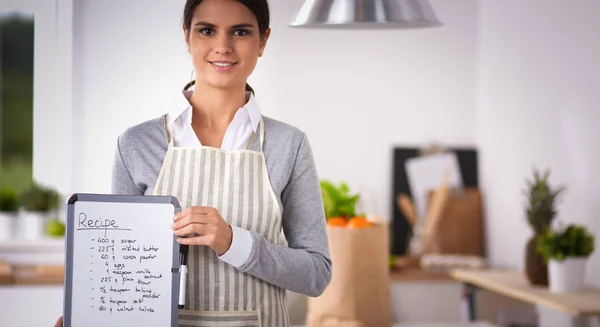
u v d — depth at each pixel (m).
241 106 1.86
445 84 4.86
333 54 4.73
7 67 8.77
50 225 4.27
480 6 4.85
